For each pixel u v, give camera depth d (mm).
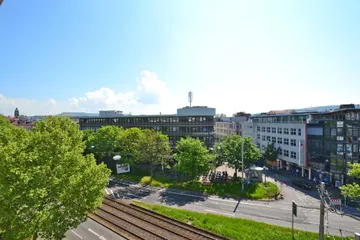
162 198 33094
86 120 74000
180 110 72500
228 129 95062
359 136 39094
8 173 12750
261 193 35156
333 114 43000
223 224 22891
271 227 22766
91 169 16281
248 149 41156
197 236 20594
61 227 14281
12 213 12367
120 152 47750
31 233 12758
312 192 38156
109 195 34281
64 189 14266
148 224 23188
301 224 24734
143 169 51844
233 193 35344
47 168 13930
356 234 12359
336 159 41250
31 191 12258
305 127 47688
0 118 36469
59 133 16578
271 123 61406
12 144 13922
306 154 47719
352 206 31094
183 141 40188
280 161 57000
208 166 38938
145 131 46969
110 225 22922
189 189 37312
